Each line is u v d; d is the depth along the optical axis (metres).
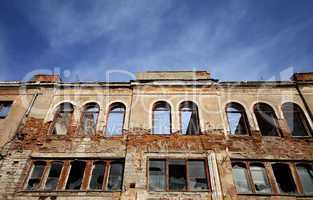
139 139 12.61
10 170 11.64
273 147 12.40
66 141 12.78
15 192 10.97
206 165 11.72
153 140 12.57
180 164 11.81
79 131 13.44
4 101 14.71
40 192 11.02
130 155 11.99
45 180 11.59
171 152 12.10
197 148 12.23
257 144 12.51
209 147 12.26
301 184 11.31
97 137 12.92
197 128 13.41
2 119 13.80
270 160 11.96
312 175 11.65
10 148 12.45
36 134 13.05
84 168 12.01
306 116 13.67
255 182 11.46
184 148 12.23
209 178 11.24
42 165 12.09
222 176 11.23
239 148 12.33
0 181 11.27
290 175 11.64
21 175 11.50
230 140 12.66
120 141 12.71
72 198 10.82
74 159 12.15
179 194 10.73
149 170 11.69
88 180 11.55
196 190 10.86
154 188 11.13
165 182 11.27
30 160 12.12
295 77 15.31
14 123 13.52
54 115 14.02
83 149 12.44
